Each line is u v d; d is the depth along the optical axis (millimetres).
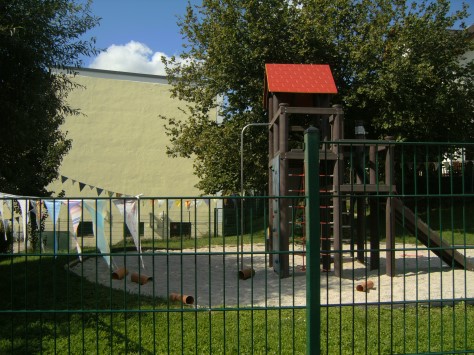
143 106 21844
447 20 18172
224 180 18203
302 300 6555
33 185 13008
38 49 7750
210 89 18609
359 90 16422
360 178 10438
